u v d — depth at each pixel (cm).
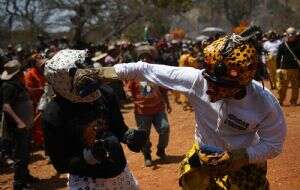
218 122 321
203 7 5356
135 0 2997
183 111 1352
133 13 2977
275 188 627
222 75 298
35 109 915
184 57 1386
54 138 334
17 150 691
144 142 351
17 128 685
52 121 333
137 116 755
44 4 2625
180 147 888
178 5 3419
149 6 3172
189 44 2377
